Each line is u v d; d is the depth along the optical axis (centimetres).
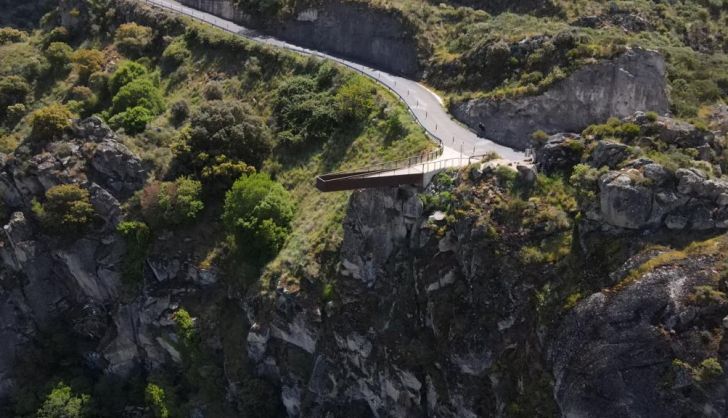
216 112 7325
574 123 6456
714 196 4575
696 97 7138
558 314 4681
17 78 9312
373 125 6925
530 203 5175
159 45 9356
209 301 6612
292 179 7050
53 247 7175
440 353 5212
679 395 4175
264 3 9088
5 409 6975
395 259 5734
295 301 5997
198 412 6209
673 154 4978
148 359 6819
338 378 5791
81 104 8575
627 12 8312
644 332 4338
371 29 8156
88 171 7294
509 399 4831
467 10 8225
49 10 12444
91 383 6988
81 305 7281
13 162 7412
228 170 7031
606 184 4716
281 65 8219
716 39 8562
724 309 4181
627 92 6412
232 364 6241
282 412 6178
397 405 5456
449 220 5406
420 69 7719
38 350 7119
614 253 4638
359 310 5728
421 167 5762
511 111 6569
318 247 6150
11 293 7256
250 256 6506
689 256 4419
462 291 5212
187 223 6925
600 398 4372
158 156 7369
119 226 6994
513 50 7025
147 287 6838
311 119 7288
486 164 5575
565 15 8188
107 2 10206
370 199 5819
